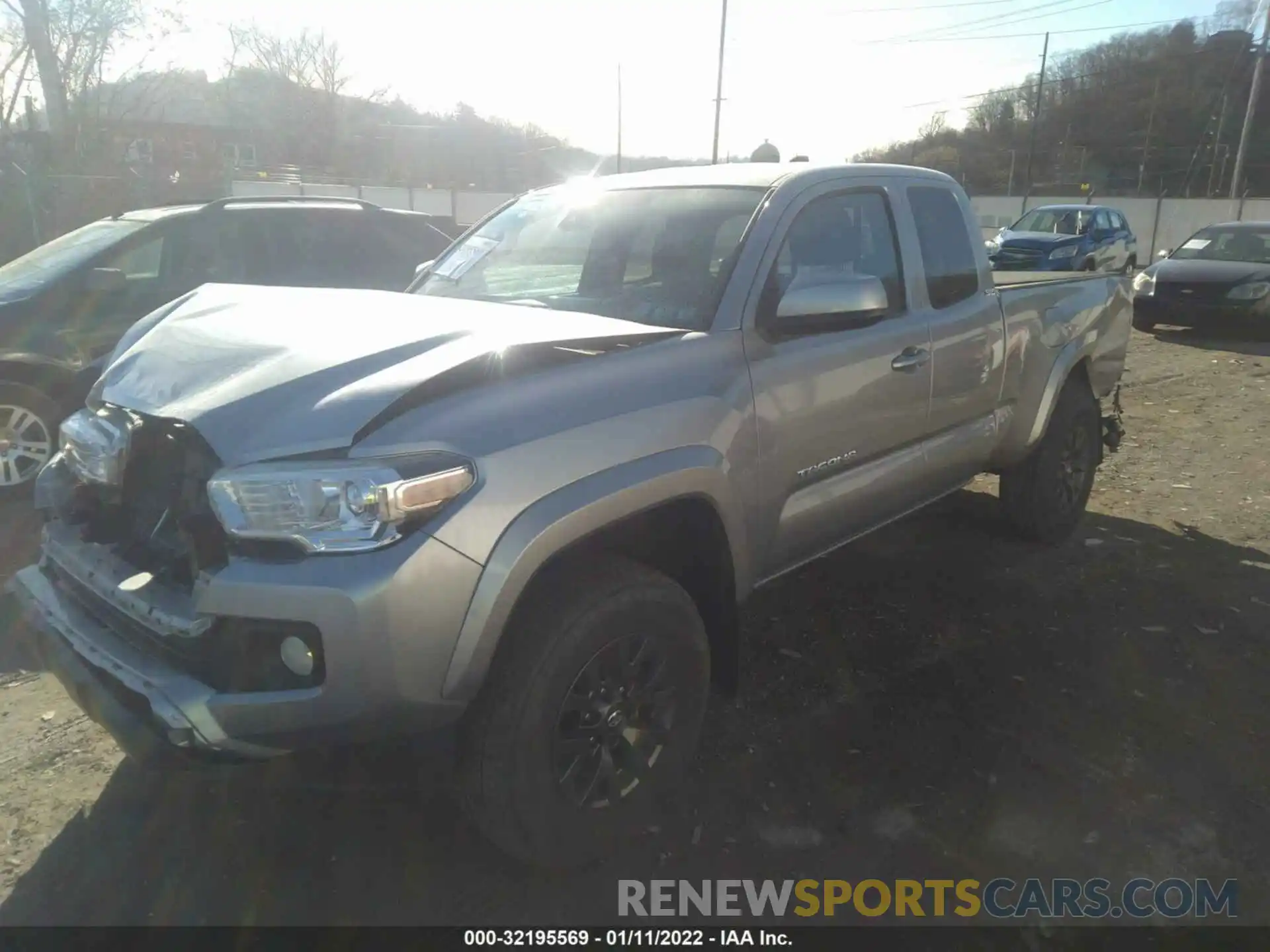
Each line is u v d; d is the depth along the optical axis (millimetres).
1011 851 2824
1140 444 7633
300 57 48188
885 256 3826
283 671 2230
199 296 3324
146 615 2398
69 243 6277
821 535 3549
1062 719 3520
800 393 3227
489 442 2348
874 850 2830
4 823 2873
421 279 4098
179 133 28609
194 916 2539
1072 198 35156
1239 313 12734
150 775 3125
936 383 3934
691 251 3332
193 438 2416
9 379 5539
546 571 2574
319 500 2180
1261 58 30484
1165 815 2980
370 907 2588
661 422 2711
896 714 3537
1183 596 4602
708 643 3086
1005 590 4652
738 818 2955
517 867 2756
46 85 17422
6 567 4805
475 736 2434
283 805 3006
